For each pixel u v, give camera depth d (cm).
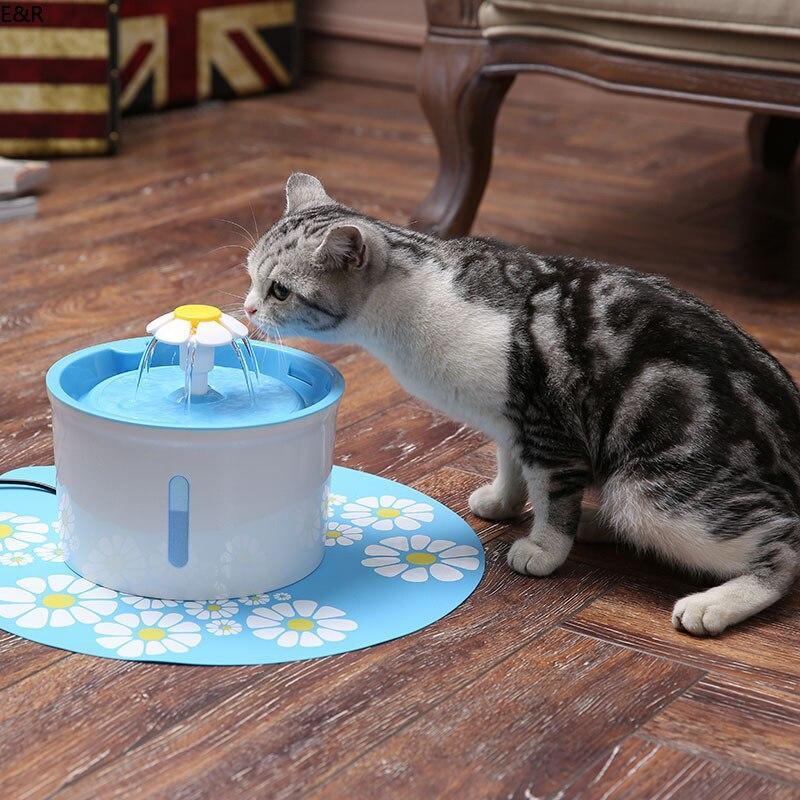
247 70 294
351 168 242
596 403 129
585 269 134
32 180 214
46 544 133
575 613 129
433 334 132
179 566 125
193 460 122
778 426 129
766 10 171
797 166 256
